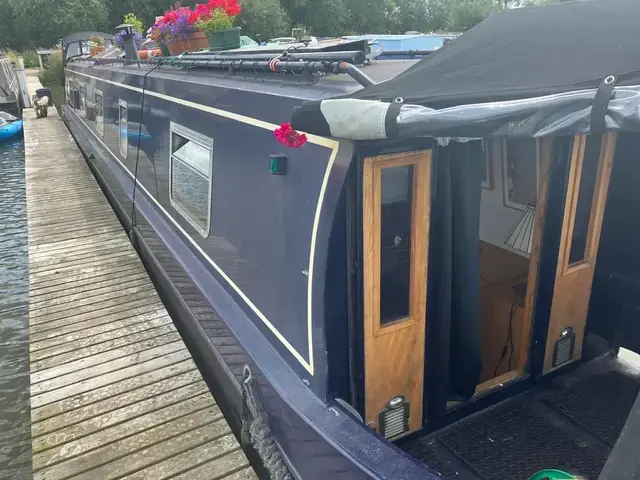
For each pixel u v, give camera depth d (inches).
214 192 141.3
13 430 197.0
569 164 104.3
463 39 78.2
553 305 116.6
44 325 191.6
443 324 99.5
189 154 162.6
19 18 1302.9
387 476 80.8
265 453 110.4
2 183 538.9
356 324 92.4
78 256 252.8
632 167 114.4
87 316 196.9
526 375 120.3
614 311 126.1
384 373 98.5
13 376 233.1
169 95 176.9
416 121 64.9
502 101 60.8
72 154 488.1
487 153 130.0
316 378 97.6
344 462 86.1
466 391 109.3
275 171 102.1
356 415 93.4
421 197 89.4
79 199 346.6
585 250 117.9
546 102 55.9
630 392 120.1
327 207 86.1
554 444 107.0
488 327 131.6
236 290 134.3
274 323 114.6
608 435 109.0
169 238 189.8
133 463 128.2
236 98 124.0
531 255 113.6
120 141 286.0
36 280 227.9
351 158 81.5
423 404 106.0
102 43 554.3
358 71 87.5
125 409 146.3
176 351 172.1
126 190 267.1
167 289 201.5
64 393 153.7
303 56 103.7
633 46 60.2
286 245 104.5
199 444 133.1
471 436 108.9
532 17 73.5
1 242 390.0
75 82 507.2
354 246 87.8
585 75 59.5
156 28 214.7
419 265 93.7
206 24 195.0
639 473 53.2
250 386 118.2
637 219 116.6
